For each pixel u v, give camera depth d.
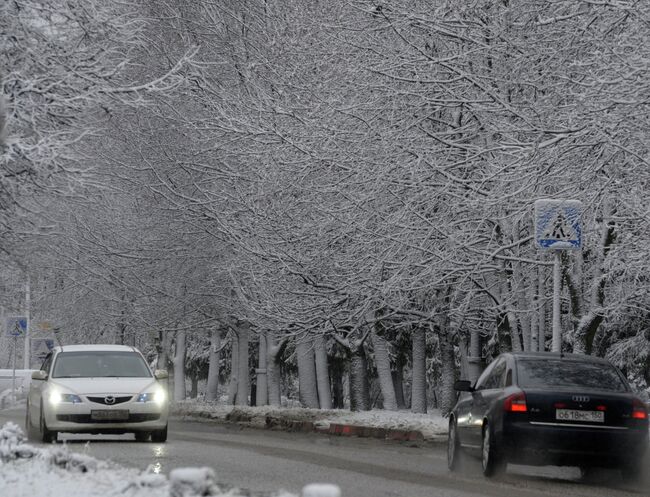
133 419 51.91
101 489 27.03
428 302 73.31
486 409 38.78
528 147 52.03
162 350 113.81
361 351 86.06
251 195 74.88
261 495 27.30
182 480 22.59
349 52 65.81
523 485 36.03
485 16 60.34
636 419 37.47
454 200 60.00
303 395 97.25
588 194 53.25
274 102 71.00
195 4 85.81
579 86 53.34
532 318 67.94
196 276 93.19
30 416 56.16
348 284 66.00
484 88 58.09
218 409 94.50
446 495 31.69
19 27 37.06
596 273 60.75
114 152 85.50
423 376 85.31
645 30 47.78
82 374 54.66
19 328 103.19
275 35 81.12
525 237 61.31
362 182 62.34
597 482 39.28
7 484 28.33
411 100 61.84
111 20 39.56
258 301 78.06
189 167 83.31
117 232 89.00
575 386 38.34
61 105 36.91
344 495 31.05
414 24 59.50
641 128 46.88
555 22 55.19
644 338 103.75
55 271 92.50
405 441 59.88
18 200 38.47
